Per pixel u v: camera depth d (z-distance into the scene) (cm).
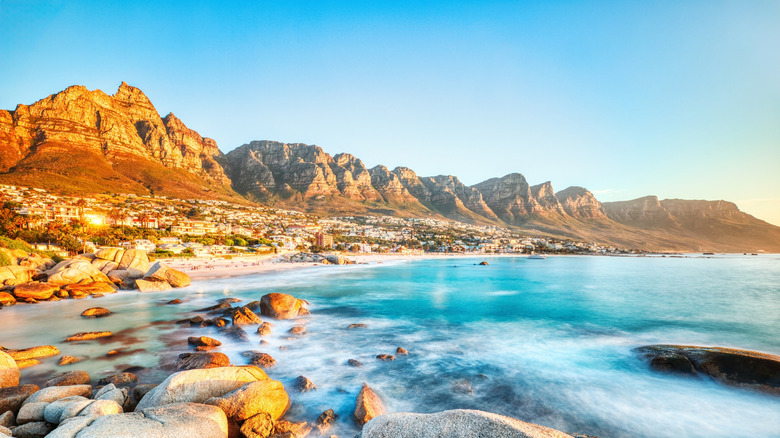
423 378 1769
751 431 1309
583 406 1502
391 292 5306
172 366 1780
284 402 1333
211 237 13288
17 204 10881
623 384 1725
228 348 2161
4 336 2444
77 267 4425
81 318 2983
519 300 4606
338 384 1656
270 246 13338
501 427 665
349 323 3022
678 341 2573
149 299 4009
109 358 1947
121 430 848
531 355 2180
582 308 4012
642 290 5784
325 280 6856
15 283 3931
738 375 1670
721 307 4134
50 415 1038
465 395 1583
